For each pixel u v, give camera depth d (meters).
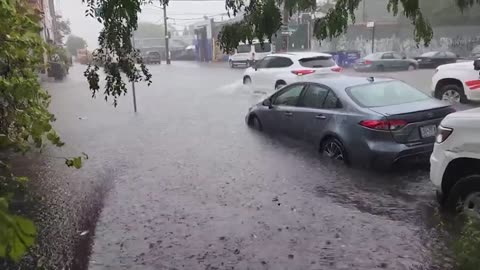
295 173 7.24
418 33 3.76
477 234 3.84
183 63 54.59
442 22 37.84
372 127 6.86
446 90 12.71
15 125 5.68
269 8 3.60
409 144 6.74
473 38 36.69
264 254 4.62
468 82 12.14
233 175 7.33
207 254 4.66
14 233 1.58
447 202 5.09
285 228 5.23
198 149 9.20
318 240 4.89
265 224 5.36
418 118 6.79
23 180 5.96
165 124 12.36
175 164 8.14
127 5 3.73
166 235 5.13
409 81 22.45
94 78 4.39
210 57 55.56
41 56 6.08
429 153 6.81
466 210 4.66
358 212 5.61
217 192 6.55
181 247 4.82
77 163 5.70
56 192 6.66
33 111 5.54
